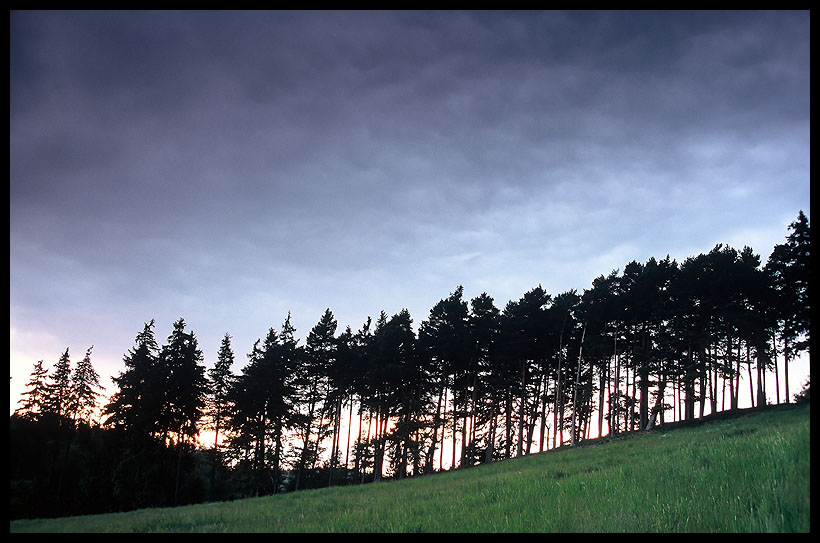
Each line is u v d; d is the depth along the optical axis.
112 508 41.94
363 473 53.50
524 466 29.80
